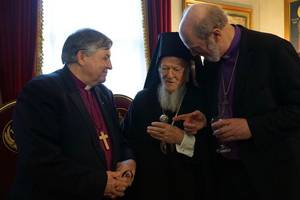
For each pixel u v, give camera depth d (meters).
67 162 1.56
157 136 1.81
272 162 1.65
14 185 1.66
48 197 1.59
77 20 3.70
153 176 1.89
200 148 1.88
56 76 1.73
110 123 1.84
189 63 1.94
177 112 1.95
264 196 1.63
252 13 4.74
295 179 1.63
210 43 1.62
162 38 1.95
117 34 3.91
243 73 1.71
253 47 1.71
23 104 1.61
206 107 1.93
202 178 1.88
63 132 1.62
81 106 1.69
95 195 1.57
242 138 1.62
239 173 1.77
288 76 1.61
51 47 3.56
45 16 3.53
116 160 1.79
